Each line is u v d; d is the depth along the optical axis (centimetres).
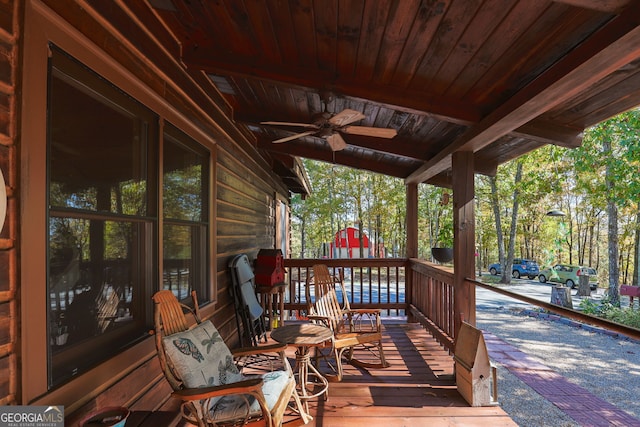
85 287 159
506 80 249
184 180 278
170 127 248
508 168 1453
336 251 1758
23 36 123
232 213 415
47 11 133
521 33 194
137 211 201
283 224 956
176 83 255
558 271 1566
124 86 185
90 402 155
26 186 123
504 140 366
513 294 245
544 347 598
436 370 366
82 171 156
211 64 272
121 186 186
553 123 296
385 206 1762
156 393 224
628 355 553
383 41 226
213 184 334
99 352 168
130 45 195
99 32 168
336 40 234
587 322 159
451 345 373
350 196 1945
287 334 309
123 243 190
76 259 154
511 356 518
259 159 589
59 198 143
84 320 158
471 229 354
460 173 356
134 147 199
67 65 147
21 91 122
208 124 326
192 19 231
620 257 1688
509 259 1499
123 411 135
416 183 591
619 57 171
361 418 266
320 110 395
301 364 296
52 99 139
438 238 699
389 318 621
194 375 190
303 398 277
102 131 171
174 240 259
